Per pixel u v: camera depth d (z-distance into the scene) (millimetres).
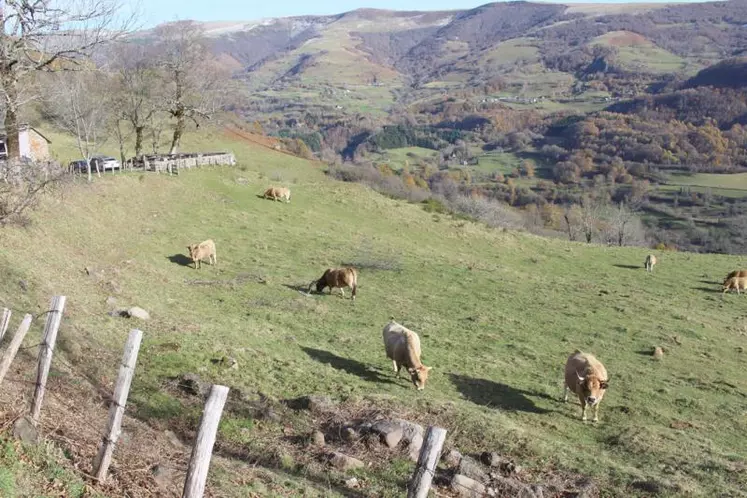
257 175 59156
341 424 14320
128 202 39406
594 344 27688
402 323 27766
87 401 11898
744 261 52156
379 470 12312
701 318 34406
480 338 26719
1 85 26328
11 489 7555
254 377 16953
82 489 8188
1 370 9609
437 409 16125
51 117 56344
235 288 29984
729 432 19344
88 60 29812
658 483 13383
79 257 26703
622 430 17828
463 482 12039
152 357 16703
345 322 27031
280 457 12117
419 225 52719
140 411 12883
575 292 37625
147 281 27531
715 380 24438
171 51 54656
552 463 14195
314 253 39500
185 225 40125
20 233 24891
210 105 59375
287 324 25500
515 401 19688
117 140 68250
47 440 9055
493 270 41531
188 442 12188
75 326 17219
